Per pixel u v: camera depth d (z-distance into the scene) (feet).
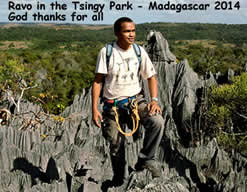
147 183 8.73
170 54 21.61
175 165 11.37
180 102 19.71
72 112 18.94
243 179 10.09
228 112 17.16
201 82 20.93
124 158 9.71
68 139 14.24
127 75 8.93
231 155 12.96
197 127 17.71
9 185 9.52
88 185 8.64
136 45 9.22
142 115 8.99
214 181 10.89
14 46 511.40
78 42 610.65
